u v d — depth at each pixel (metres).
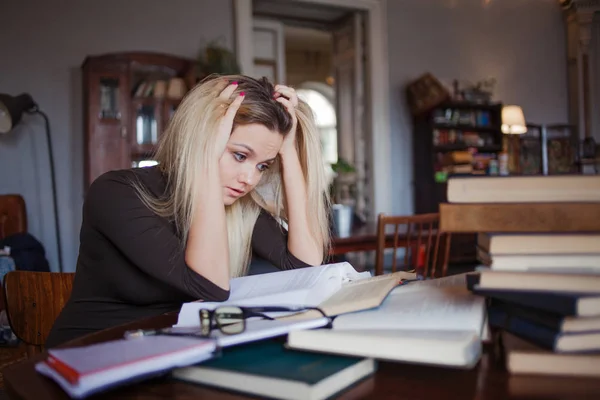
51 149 4.66
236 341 0.68
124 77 4.43
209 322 0.74
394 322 0.69
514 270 0.65
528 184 0.68
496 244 0.66
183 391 0.62
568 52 7.97
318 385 0.56
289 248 1.36
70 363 0.59
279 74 6.32
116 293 1.14
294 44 10.88
